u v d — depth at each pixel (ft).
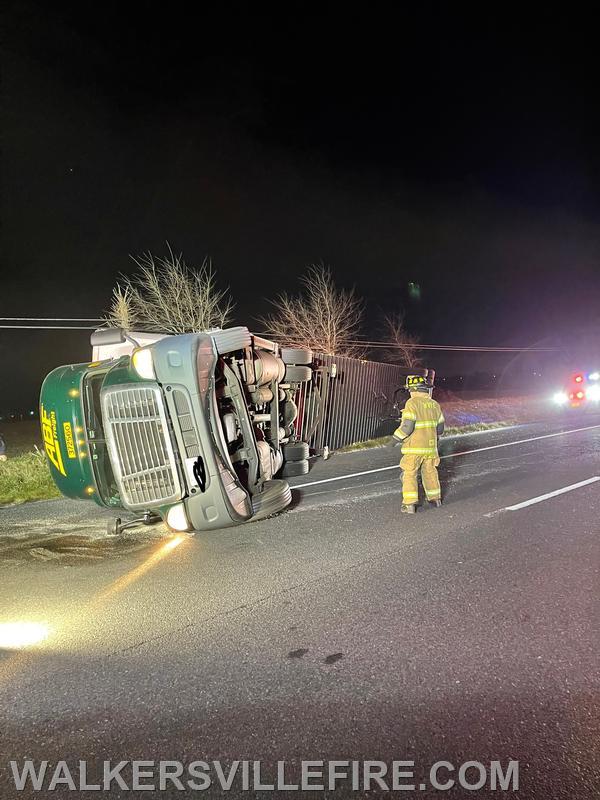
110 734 9.89
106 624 14.19
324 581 16.47
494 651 12.16
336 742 9.48
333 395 43.09
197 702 10.71
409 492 23.59
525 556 17.98
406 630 13.24
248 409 25.64
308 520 23.24
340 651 12.41
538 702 10.37
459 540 19.86
